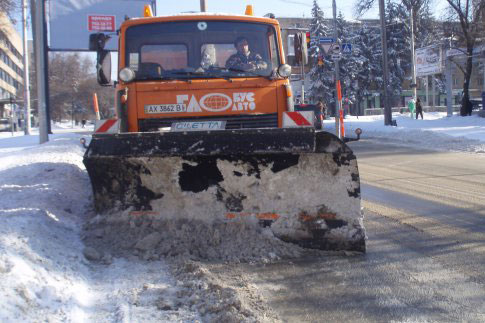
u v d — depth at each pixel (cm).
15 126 5684
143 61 715
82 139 1076
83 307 420
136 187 584
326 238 566
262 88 687
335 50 2561
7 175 1002
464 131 2480
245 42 721
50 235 564
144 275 493
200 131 553
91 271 507
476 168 1282
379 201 887
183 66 716
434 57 3825
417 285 479
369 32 6719
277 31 731
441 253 575
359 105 7206
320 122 1337
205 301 426
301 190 566
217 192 577
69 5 2947
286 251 556
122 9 3003
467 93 3525
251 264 531
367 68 6506
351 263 541
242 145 546
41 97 2242
